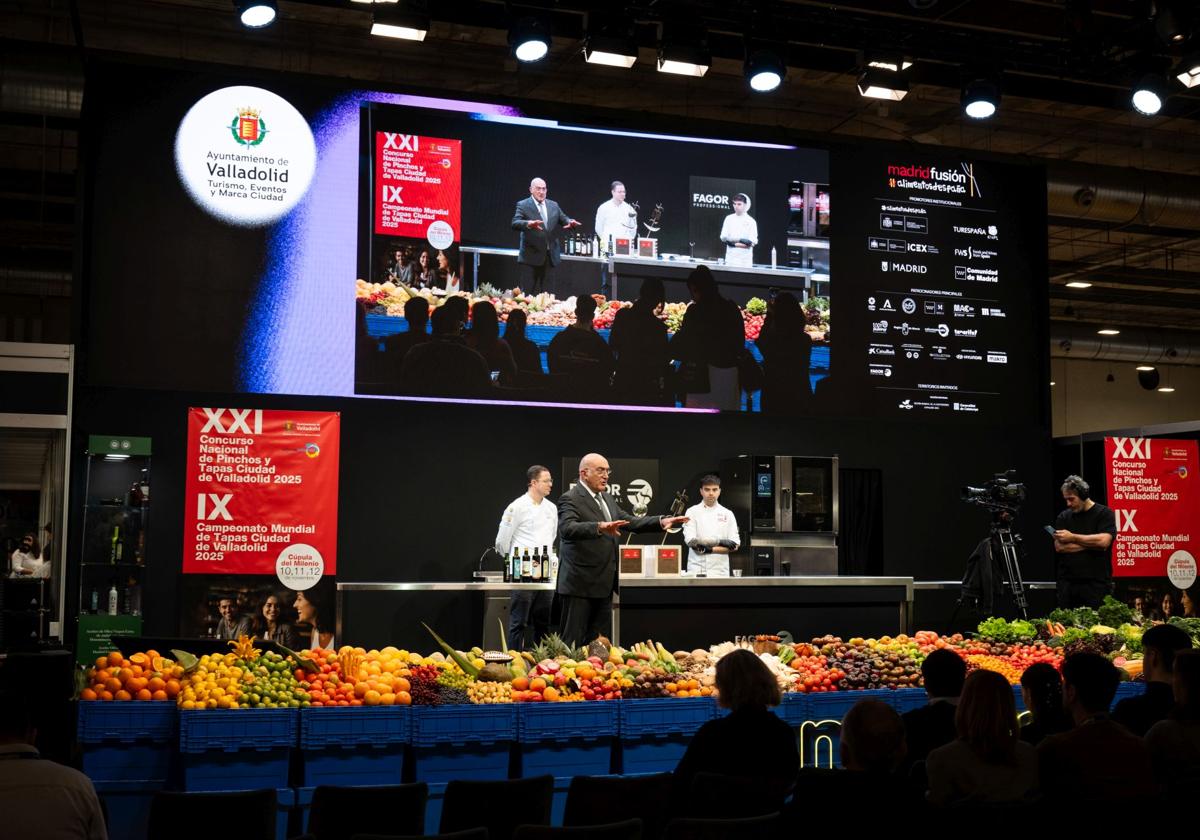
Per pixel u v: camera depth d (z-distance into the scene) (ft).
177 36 34.40
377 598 29.14
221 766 15.19
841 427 33.91
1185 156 43.24
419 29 26.76
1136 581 35.37
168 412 28.17
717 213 32.04
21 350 26.43
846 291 32.83
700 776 12.39
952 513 34.76
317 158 29.04
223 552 27.81
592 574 23.32
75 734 16.28
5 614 25.71
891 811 10.98
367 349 29.17
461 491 30.40
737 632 26.40
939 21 30.89
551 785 13.15
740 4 27.68
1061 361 64.80
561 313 30.63
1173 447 36.04
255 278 28.45
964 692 12.13
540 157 30.73
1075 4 28.17
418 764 16.10
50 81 27.91
